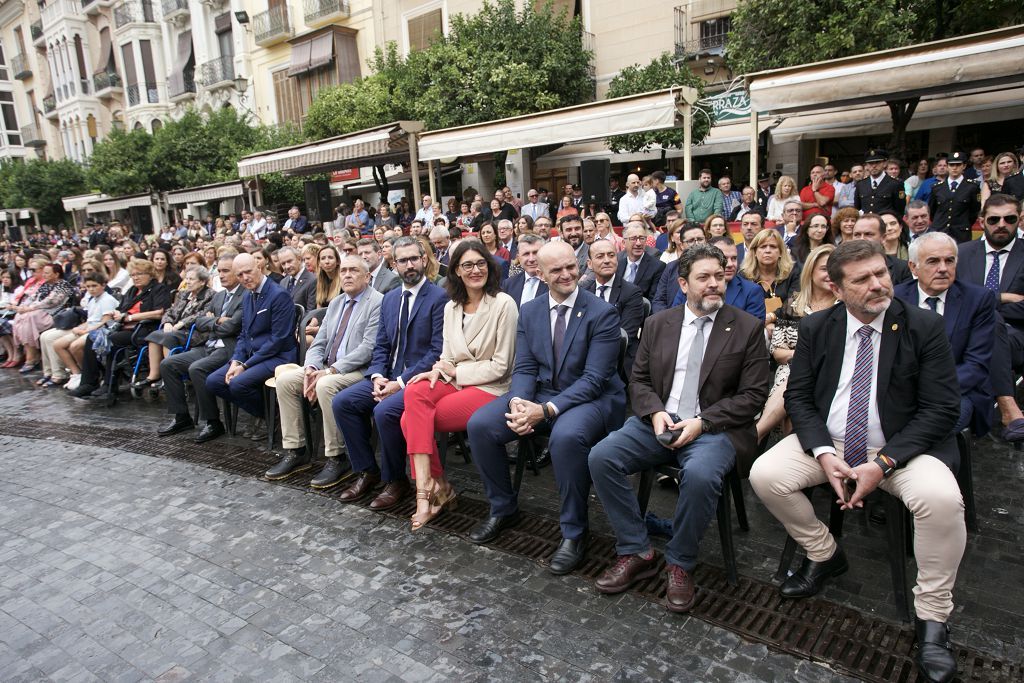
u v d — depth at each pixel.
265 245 7.68
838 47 10.29
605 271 4.68
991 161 9.05
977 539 3.21
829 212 8.21
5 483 4.96
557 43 15.42
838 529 3.28
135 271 7.28
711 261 3.11
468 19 15.89
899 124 10.80
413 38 20.69
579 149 17.23
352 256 4.82
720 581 3.01
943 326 2.66
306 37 23.34
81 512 4.30
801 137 13.18
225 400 5.68
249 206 22.27
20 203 33.22
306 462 4.84
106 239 18.38
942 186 7.34
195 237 17.02
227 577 3.35
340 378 4.48
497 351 3.96
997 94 10.98
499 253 7.73
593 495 4.06
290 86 25.08
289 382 4.66
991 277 4.53
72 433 6.17
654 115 9.12
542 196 13.07
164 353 6.97
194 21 28.28
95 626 3.00
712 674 2.41
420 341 4.36
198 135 23.39
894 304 2.76
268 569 3.40
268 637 2.83
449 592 3.08
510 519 3.65
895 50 6.96
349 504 4.15
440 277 6.39
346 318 4.85
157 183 23.56
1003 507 3.49
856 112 12.39
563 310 3.72
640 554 3.03
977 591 2.80
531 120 10.33
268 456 5.12
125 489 4.65
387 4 21.16
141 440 5.77
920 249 3.38
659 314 3.39
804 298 4.02
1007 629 2.55
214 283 8.15
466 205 12.98
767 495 2.78
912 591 2.82
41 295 9.24
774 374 4.06
